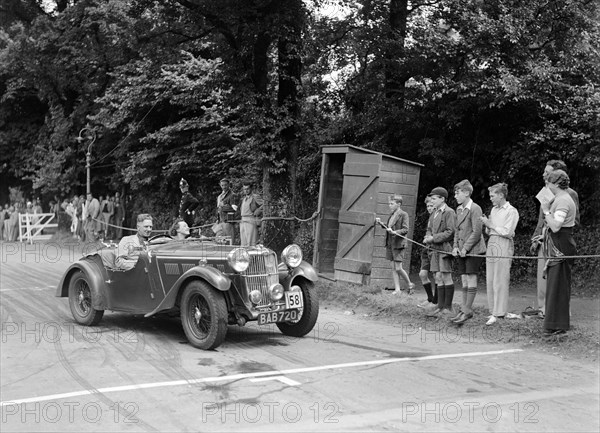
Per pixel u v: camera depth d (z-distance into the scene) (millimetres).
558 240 8281
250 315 8102
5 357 7641
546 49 13898
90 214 25391
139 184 24375
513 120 14156
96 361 7438
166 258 8656
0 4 30578
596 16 14258
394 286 12125
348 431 5148
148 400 5941
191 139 22438
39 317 10391
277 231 15273
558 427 5352
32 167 32406
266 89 15891
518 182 14219
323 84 18188
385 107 15750
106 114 24844
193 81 20859
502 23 12922
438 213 9930
